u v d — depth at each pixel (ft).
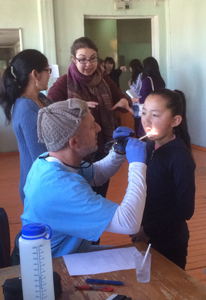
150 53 32.45
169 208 5.11
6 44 22.04
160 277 3.59
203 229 10.28
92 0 22.15
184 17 22.08
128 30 31.81
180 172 4.81
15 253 4.80
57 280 3.34
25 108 5.73
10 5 21.22
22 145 5.93
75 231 3.86
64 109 3.95
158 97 4.95
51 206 3.83
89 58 7.65
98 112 8.14
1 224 4.73
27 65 5.97
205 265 8.26
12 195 14.15
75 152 4.15
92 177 5.27
